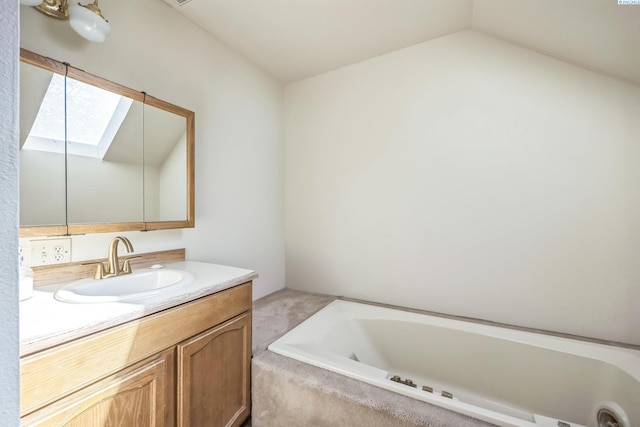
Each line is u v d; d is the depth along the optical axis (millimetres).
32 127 991
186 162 1525
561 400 1324
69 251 1111
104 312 781
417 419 932
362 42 1846
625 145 1377
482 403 1460
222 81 1820
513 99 1604
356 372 1149
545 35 1401
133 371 815
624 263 1391
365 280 2096
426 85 1845
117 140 1234
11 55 309
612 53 1260
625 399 1162
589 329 1463
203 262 1604
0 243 301
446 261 1805
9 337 312
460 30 1731
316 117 2285
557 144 1506
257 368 1253
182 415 948
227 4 1486
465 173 1737
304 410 1136
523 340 1445
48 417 634
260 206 2168
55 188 1044
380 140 2016
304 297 2172
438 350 1621
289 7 1515
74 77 1089
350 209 2145
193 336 1003
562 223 1505
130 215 1278
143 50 1361
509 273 1633
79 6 1013
